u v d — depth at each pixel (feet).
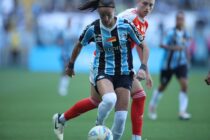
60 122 83.41
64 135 99.45
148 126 111.45
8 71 273.75
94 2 73.61
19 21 294.25
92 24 75.36
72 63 80.07
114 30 74.43
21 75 252.83
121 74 75.72
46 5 298.15
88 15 270.87
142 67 77.10
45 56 285.64
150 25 273.33
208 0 298.76
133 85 78.59
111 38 74.49
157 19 273.33
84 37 76.33
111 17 73.10
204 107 147.33
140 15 80.53
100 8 72.38
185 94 125.08
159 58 271.08
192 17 284.00
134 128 78.59
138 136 78.48
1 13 294.87
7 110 137.39
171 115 130.41
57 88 198.29
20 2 298.35
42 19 286.87
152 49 271.49
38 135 98.63
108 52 75.41
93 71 77.10
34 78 238.89
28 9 295.89
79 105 81.05
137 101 78.54
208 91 191.31
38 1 299.58
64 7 289.74
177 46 126.31
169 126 111.45
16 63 296.51
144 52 77.87
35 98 167.02
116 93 75.66
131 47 78.23
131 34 75.25
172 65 125.90
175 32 127.95
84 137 97.40
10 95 174.91
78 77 246.68
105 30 74.59
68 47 184.24
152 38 272.31
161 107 147.23
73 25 265.13
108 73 75.56
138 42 75.97
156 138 95.96
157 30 271.90
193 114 132.77
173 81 233.55
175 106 149.18
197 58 281.95
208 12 290.15
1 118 122.62
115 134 76.28
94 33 75.25
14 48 292.81
